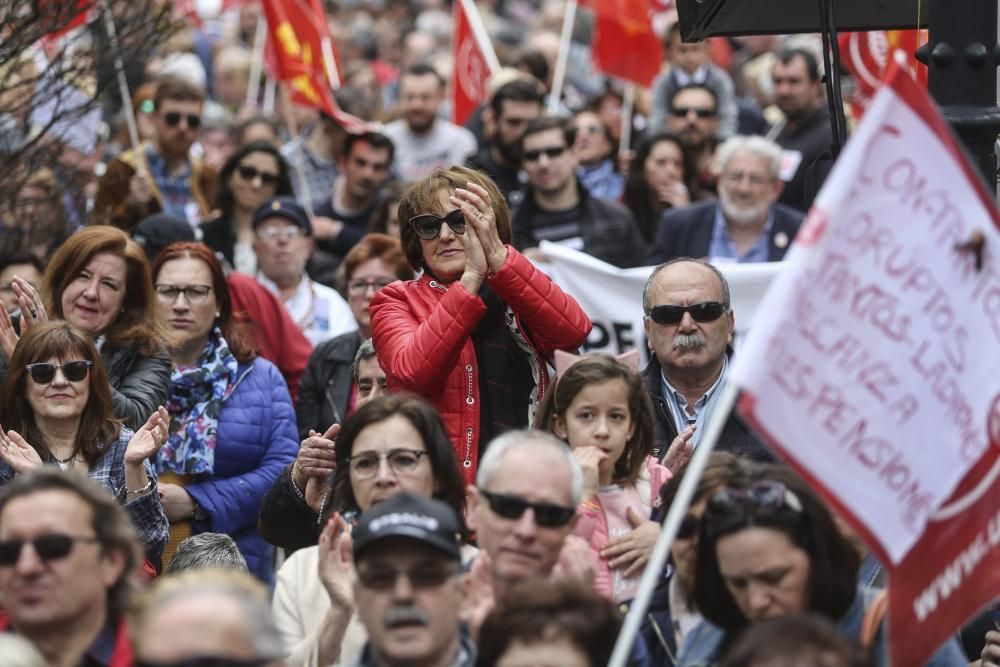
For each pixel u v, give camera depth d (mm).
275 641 14445
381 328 22484
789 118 41312
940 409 15188
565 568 17812
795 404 14555
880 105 14867
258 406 26969
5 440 22422
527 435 17594
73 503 16328
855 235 14844
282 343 30656
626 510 20812
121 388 25672
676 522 14805
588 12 63281
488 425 22156
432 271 22672
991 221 15312
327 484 23031
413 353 21484
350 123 39781
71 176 31594
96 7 28906
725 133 48094
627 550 19938
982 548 15508
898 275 15008
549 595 15438
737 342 30812
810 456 14633
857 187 14828
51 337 23219
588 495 20266
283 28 40094
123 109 43188
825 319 14703
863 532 14883
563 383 21172
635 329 31484
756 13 23078
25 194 30453
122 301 26344
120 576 16578
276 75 40250
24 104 28359
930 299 15133
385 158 39000
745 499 16141
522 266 21609
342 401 29078
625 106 44688
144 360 26062
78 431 23422
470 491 19703
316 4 40312
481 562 17156
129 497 22875
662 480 21484
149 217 33000
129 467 22859
